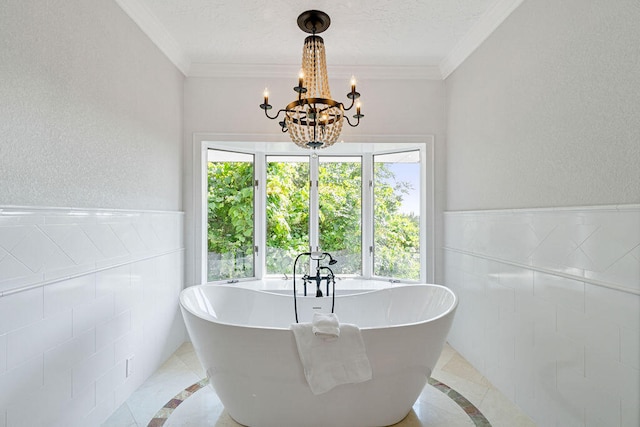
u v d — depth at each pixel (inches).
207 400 80.2
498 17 84.4
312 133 75.5
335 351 63.9
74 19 63.8
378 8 82.9
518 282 77.3
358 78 116.7
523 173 76.7
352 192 135.9
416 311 98.7
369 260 134.7
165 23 89.4
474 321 96.7
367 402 68.1
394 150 129.8
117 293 76.2
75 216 63.3
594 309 57.4
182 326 112.0
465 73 103.5
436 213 117.3
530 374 73.2
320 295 103.7
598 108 57.6
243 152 129.7
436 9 83.6
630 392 51.3
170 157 104.5
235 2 80.5
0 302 48.4
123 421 71.9
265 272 134.2
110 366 73.6
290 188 135.3
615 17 54.6
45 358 56.1
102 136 72.0
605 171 56.2
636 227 50.4
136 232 84.6
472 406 78.2
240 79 115.0
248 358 65.1
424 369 70.9
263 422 69.4
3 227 48.9
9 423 49.8
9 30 50.7
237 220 129.0
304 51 86.5
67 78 62.1
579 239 60.6
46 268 56.5
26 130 53.6
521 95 77.6
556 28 66.9
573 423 61.7
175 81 107.9
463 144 104.8
